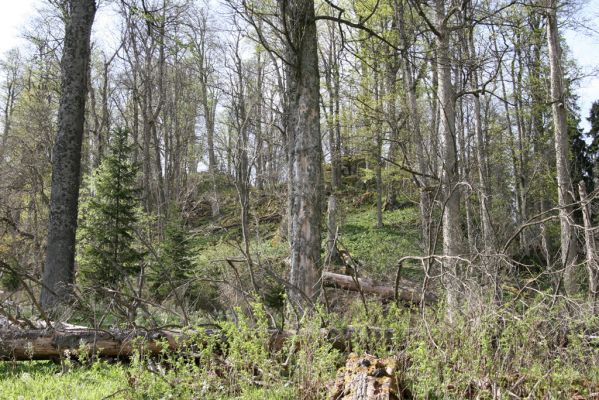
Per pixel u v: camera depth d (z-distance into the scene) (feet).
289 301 19.54
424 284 18.08
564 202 37.24
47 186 67.67
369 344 16.56
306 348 14.99
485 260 19.19
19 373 17.75
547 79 59.93
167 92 106.32
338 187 101.45
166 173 98.99
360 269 43.70
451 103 33.60
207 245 56.44
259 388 14.51
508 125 71.46
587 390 13.08
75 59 35.78
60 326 20.43
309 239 25.66
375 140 59.36
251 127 56.34
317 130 26.76
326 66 72.79
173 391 14.06
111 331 19.52
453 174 28.76
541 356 14.23
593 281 19.75
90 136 95.96
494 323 14.97
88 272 36.68
